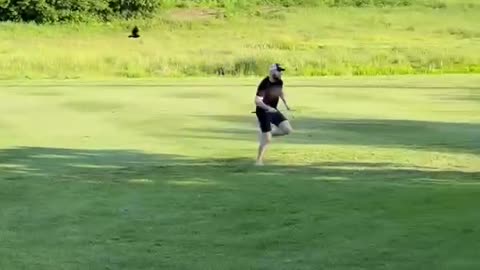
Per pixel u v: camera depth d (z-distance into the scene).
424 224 10.27
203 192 12.87
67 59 43.03
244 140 19.09
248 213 11.27
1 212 11.61
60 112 24.45
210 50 49.22
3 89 32.03
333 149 17.52
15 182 13.95
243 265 8.80
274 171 14.85
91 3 66.62
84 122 22.22
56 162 16.11
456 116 23.58
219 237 10.04
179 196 12.56
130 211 11.59
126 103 26.83
